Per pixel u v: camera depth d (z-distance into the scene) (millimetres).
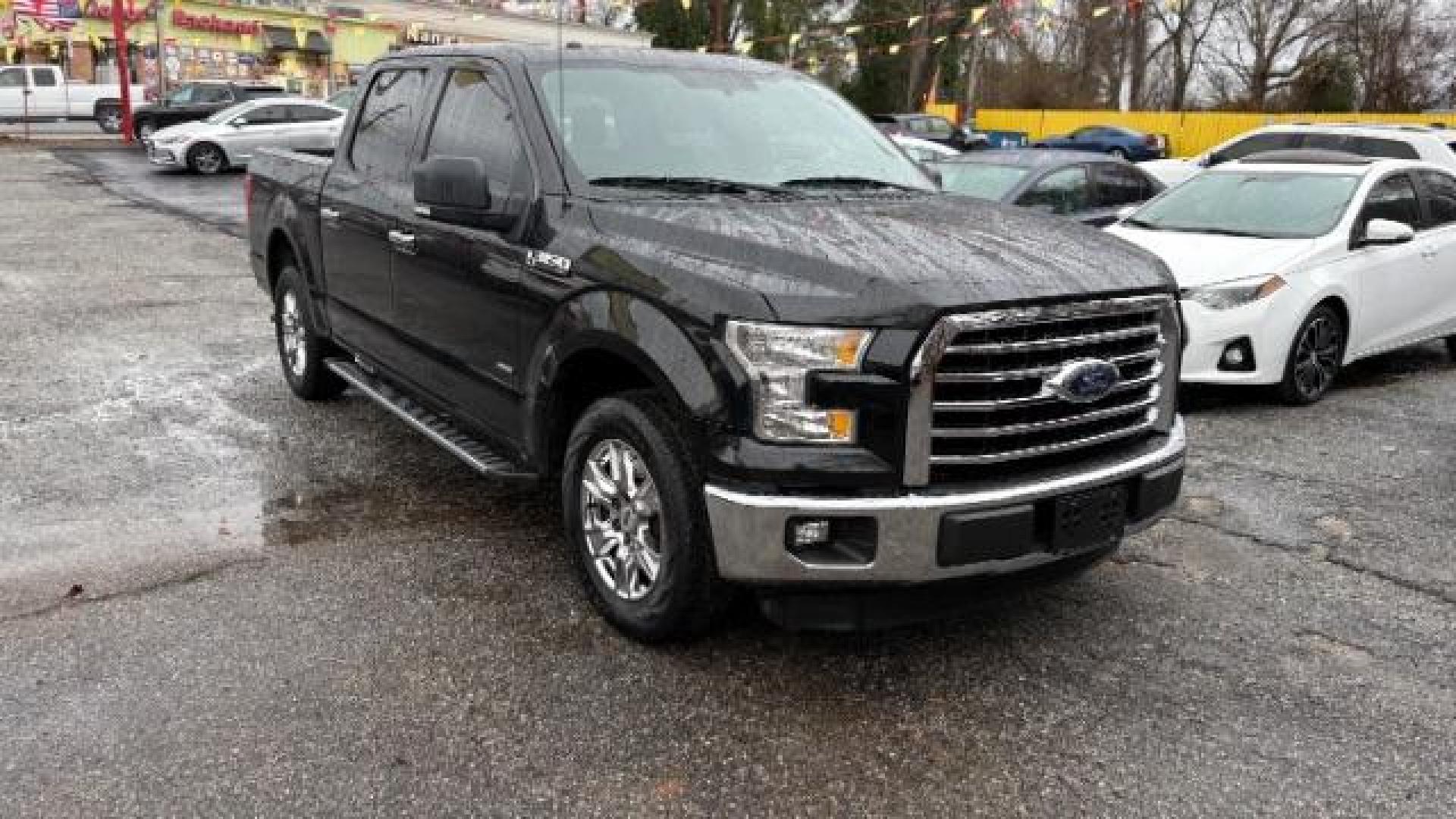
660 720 3350
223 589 4141
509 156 4367
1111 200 10539
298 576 4281
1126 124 38562
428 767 3084
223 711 3330
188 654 3660
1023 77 50375
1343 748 3312
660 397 3598
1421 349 9672
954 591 3340
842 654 3781
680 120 4516
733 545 3262
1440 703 3582
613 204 3930
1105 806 3006
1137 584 4445
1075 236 3912
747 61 5164
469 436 4844
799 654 3768
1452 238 8383
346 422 6277
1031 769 3166
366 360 5633
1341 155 8492
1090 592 4352
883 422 3162
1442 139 14508
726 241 3512
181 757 3100
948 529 3186
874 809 2969
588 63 4613
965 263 3363
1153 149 33531
